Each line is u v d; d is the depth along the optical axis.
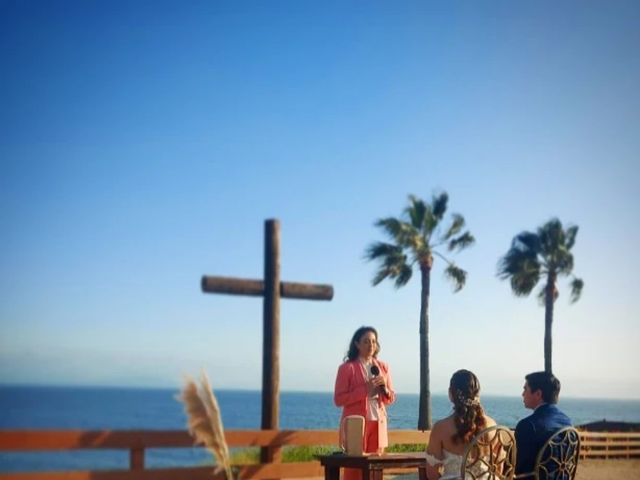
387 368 7.07
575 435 5.90
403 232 27.69
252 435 6.91
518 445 5.85
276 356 7.24
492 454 5.61
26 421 96.06
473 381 5.72
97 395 158.00
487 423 5.69
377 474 6.47
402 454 6.35
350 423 6.30
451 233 28.53
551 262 31.14
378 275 27.75
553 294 31.17
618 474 12.91
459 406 5.67
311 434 7.22
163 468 6.21
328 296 7.50
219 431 4.82
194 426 4.79
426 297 27.92
